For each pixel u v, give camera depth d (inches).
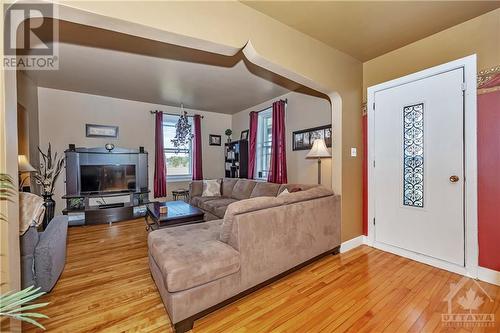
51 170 165.8
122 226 159.5
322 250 99.6
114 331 60.5
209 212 161.6
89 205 175.2
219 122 241.8
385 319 63.9
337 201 106.9
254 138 196.7
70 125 174.1
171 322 60.2
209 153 236.1
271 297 74.5
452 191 89.0
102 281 85.7
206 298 63.4
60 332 60.1
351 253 108.7
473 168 83.4
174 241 76.6
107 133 187.3
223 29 70.4
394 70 107.5
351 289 78.4
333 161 112.7
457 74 87.1
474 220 83.5
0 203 45.2
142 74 137.9
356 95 116.6
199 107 217.5
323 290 78.1
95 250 116.3
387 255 106.2
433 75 93.7
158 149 204.2
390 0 73.4
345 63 110.3
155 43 101.7
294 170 164.7
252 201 77.5
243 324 62.8
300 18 82.5
